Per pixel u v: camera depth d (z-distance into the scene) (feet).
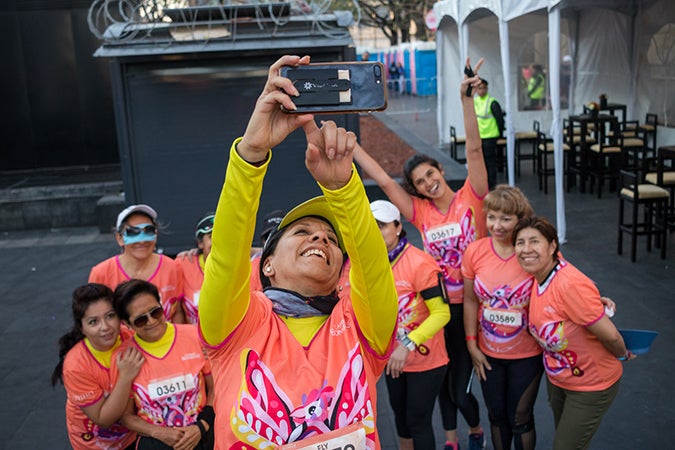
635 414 14.01
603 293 20.92
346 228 5.14
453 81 48.24
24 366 18.76
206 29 22.31
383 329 5.57
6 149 41.29
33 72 40.63
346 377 5.24
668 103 35.17
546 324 9.64
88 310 9.41
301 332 5.51
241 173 4.74
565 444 9.92
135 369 9.55
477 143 12.05
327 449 4.99
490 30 45.78
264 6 22.56
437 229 12.19
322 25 22.88
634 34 37.65
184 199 24.04
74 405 9.81
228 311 5.16
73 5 40.04
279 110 4.72
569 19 43.70
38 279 27.14
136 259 12.14
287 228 5.89
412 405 11.27
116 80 23.03
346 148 4.75
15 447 14.44
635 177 23.13
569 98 45.62
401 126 63.87
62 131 41.63
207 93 23.35
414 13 86.94
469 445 12.85
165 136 23.57
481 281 10.66
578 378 9.66
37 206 35.91
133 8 22.65
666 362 16.20
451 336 12.23
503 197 10.32
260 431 4.99
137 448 9.70
